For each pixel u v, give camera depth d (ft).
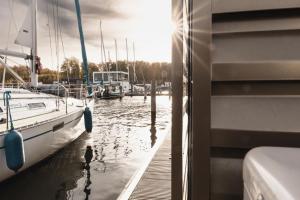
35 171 19.88
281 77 3.82
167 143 21.31
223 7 3.98
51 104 26.03
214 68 4.03
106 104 89.30
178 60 4.17
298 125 3.78
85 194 17.29
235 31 4.02
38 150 19.16
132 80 142.92
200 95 4.03
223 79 4.00
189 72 4.40
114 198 16.83
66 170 21.40
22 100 21.84
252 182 2.76
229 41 4.05
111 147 30.12
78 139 29.81
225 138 3.98
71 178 19.86
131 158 25.73
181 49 4.17
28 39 26.96
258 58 3.94
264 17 3.94
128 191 11.71
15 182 17.84
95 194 17.34
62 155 24.80
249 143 3.92
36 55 27.40
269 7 3.85
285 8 3.82
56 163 23.07
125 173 21.35
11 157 15.35
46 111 24.29
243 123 3.94
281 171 2.43
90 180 19.67
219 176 4.07
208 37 4.01
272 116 3.87
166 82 156.04
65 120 23.61
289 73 3.80
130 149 29.48
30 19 27.17
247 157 3.09
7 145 15.28
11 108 19.94
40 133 19.02
